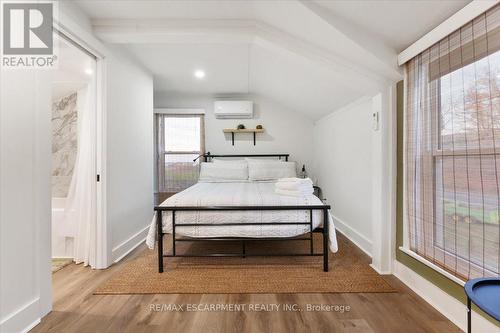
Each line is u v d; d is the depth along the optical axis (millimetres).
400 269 2080
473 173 1400
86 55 2176
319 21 1813
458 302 1500
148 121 3332
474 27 1367
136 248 2846
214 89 4148
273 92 4020
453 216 1552
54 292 1875
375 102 2275
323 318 1566
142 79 3146
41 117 1561
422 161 1812
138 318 1568
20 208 1422
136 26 2092
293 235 2215
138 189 3021
